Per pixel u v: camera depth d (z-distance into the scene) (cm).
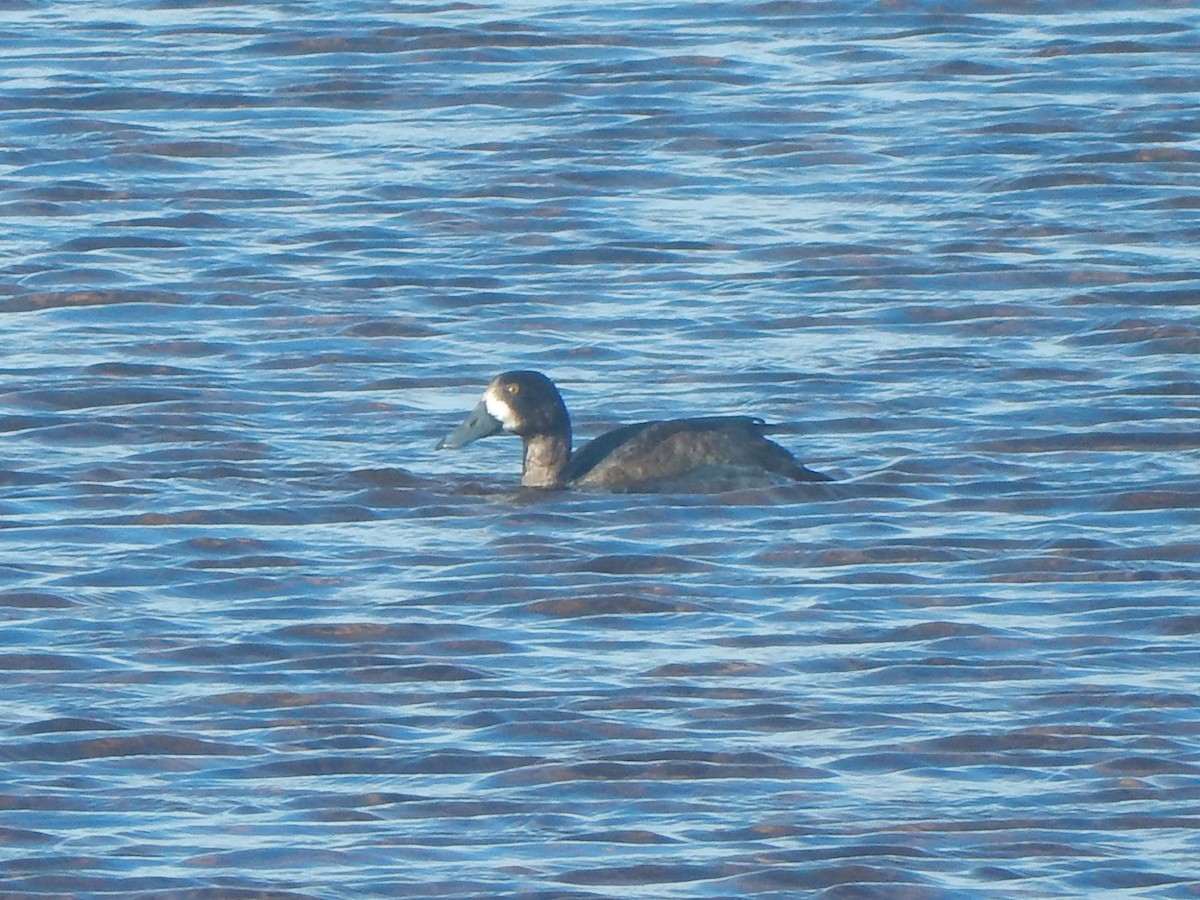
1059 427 6316
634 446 5956
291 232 7800
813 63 9312
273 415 6462
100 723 4622
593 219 7925
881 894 3978
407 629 5088
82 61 9306
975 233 7781
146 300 7250
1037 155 8431
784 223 7900
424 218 7925
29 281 7381
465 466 6119
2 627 5091
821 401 6531
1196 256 7594
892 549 5531
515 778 4409
